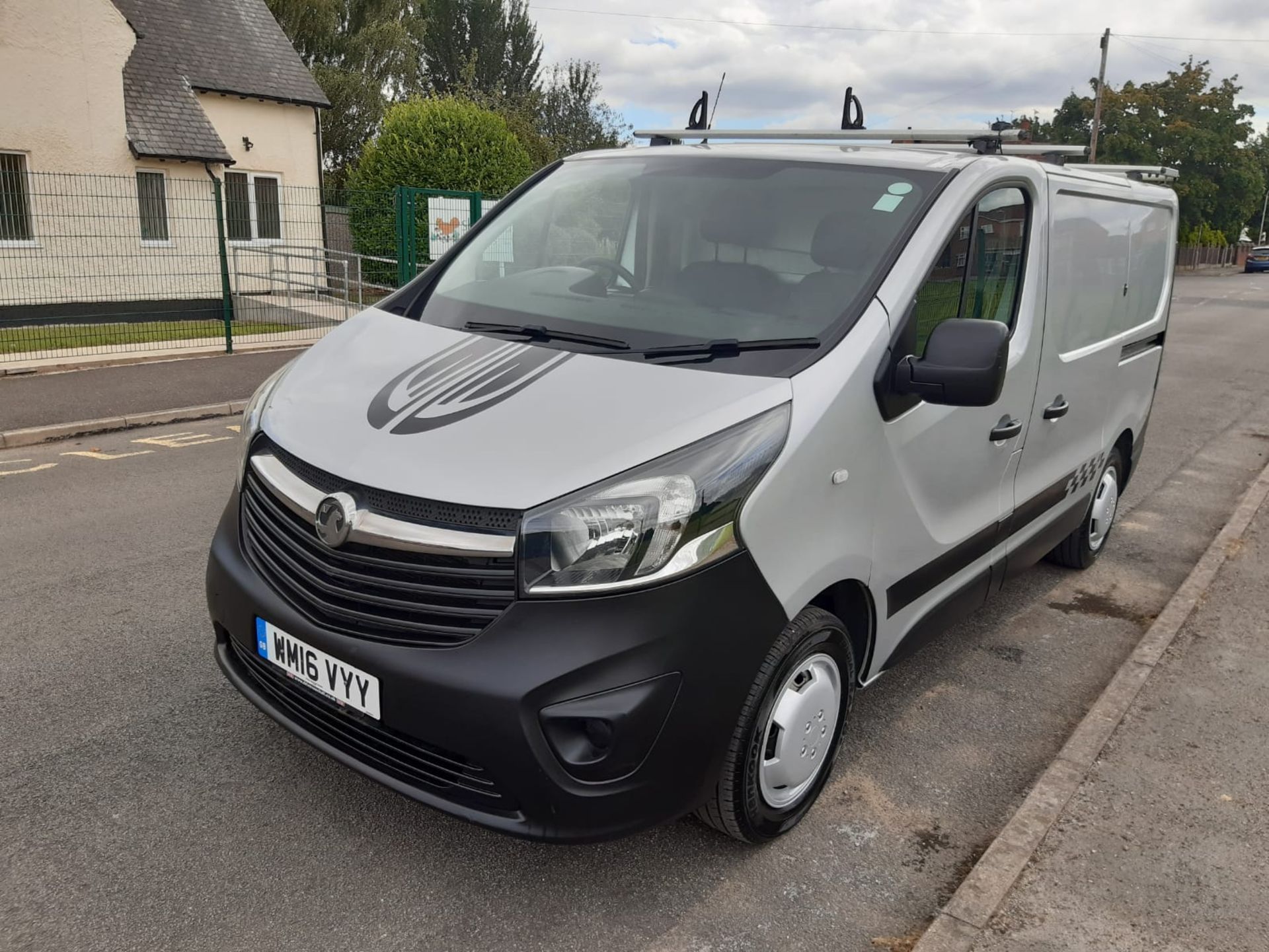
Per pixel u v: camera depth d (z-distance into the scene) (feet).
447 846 9.43
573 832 7.74
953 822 10.36
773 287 9.93
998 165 11.21
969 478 11.40
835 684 9.79
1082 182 13.75
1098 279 14.61
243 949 8.07
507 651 7.53
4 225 49.55
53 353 37.19
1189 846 9.75
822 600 9.99
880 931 8.68
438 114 61.77
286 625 8.54
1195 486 24.18
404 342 10.17
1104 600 16.79
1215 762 11.23
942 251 10.13
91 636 13.58
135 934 8.16
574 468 7.73
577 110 172.14
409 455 8.10
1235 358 50.72
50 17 50.11
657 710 7.69
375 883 8.90
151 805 9.85
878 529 9.70
